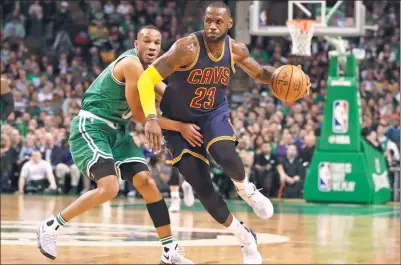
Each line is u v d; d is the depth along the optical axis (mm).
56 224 6109
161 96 6309
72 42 26922
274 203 16406
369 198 16078
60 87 23047
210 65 6000
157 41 6254
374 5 25453
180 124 6156
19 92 22562
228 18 5926
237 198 18297
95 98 6230
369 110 19828
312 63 23766
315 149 16703
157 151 5875
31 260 6391
